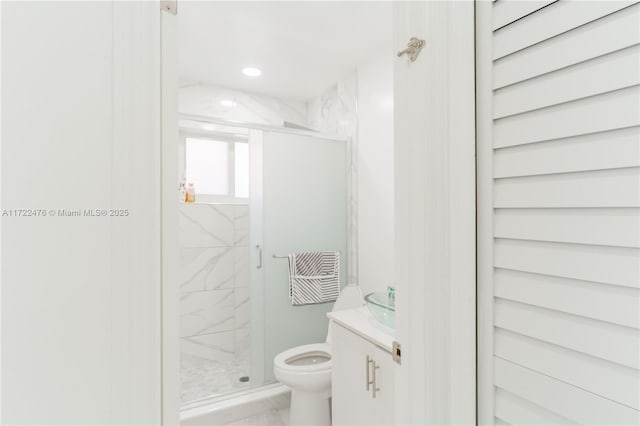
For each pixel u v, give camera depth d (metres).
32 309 0.40
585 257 0.54
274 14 1.70
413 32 0.76
